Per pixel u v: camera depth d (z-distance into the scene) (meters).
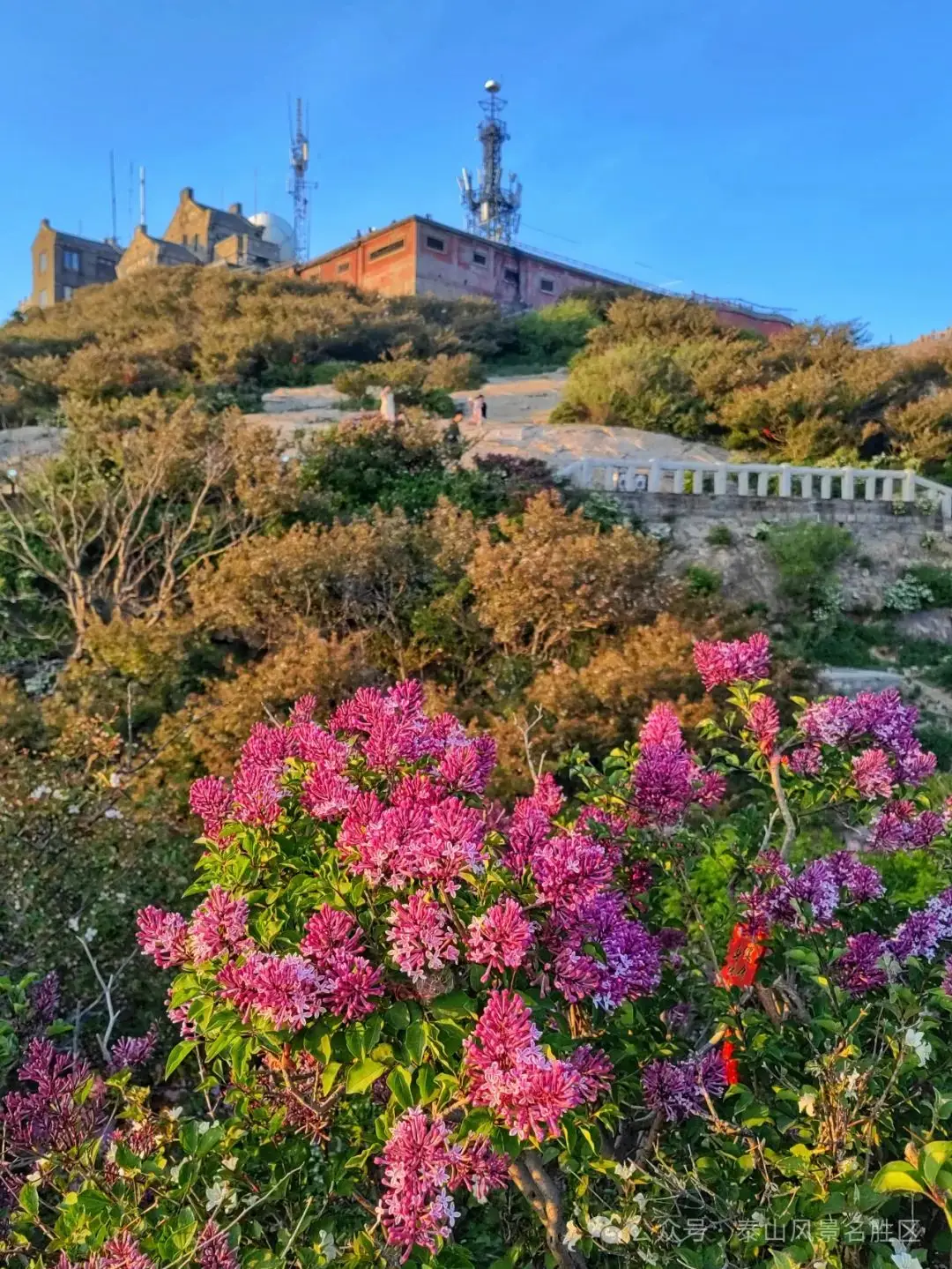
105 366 21.34
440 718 2.64
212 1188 2.05
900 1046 2.10
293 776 2.52
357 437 13.70
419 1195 1.80
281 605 9.00
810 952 2.55
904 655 12.67
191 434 11.88
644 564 9.29
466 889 2.06
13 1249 2.28
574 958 2.04
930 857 4.23
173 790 5.97
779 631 12.67
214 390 22.38
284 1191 2.24
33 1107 2.41
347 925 1.92
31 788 4.55
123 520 11.17
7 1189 2.49
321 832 2.41
